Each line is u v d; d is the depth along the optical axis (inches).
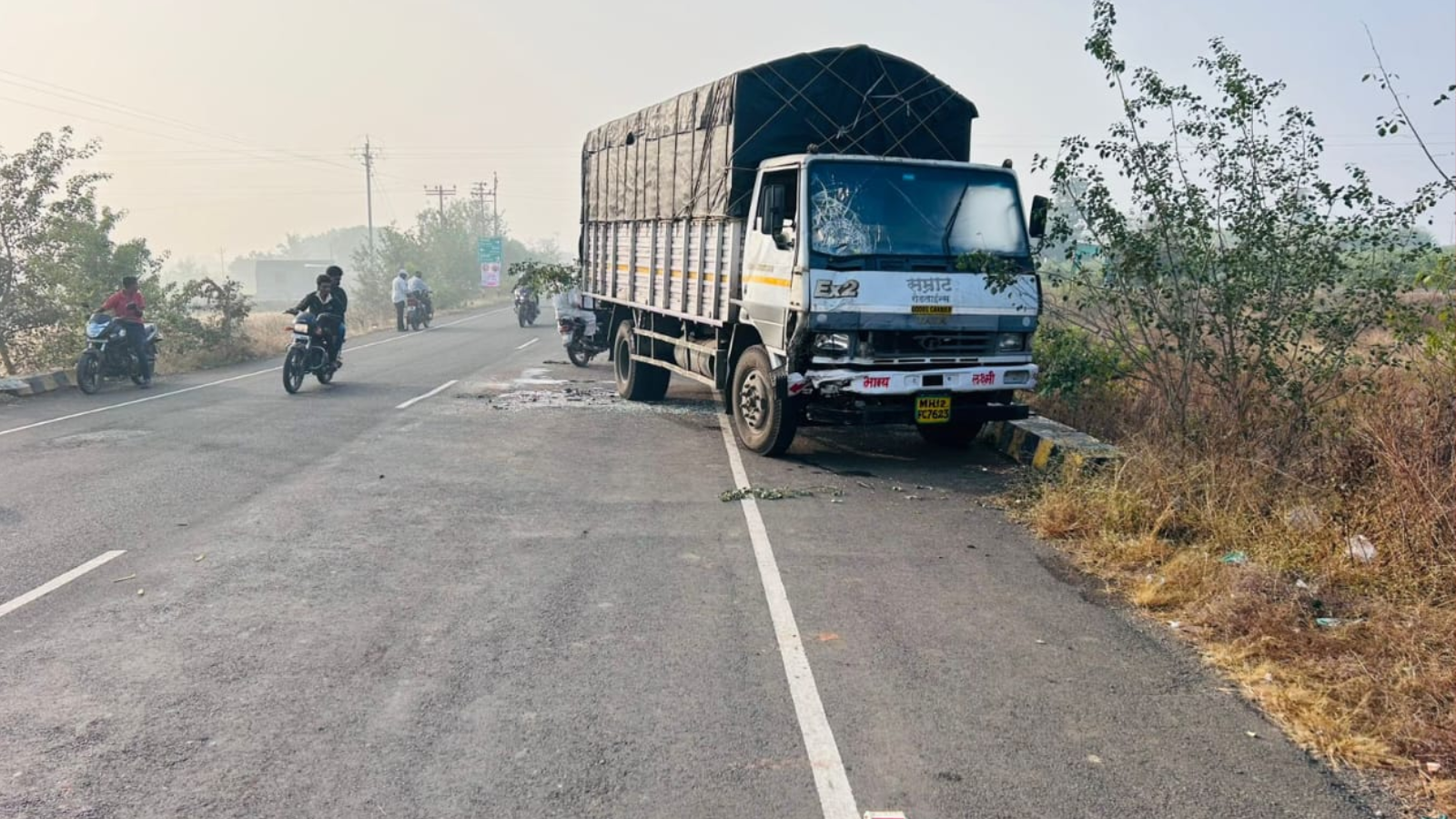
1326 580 220.7
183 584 225.8
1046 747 152.7
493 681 174.7
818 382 331.3
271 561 243.3
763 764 146.3
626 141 514.6
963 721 161.0
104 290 689.0
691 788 139.7
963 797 138.3
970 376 344.2
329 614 207.3
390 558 246.8
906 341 338.6
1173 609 212.7
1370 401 309.7
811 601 217.0
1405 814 135.5
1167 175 331.6
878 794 138.5
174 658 184.1
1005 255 353.1
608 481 335.0
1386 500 242.7
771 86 373.7
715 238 398.3
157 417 470.6
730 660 184.5
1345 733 155.2
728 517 288.7
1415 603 207.3
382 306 1841.8
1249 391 325.1
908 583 229.6
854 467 361.7
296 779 141.5
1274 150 321.4
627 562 243.8
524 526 277.3
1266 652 186.1
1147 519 264.8
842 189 340.5
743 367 383.9
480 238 2566.4
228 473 343.3
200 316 1144.8
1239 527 252.8
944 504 306.2
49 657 184.1
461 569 238.4
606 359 775.7
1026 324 351.3
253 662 182.1
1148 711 165.6
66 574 232.4
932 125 386.9
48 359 649.0
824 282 327.9
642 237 492.7
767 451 374.0
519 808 134.4
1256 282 322.0
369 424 452.1
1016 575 236.5
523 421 464.1
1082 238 350.9
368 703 165.6
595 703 165.9
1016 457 372.5
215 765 145.2
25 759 146.6
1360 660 178.5
